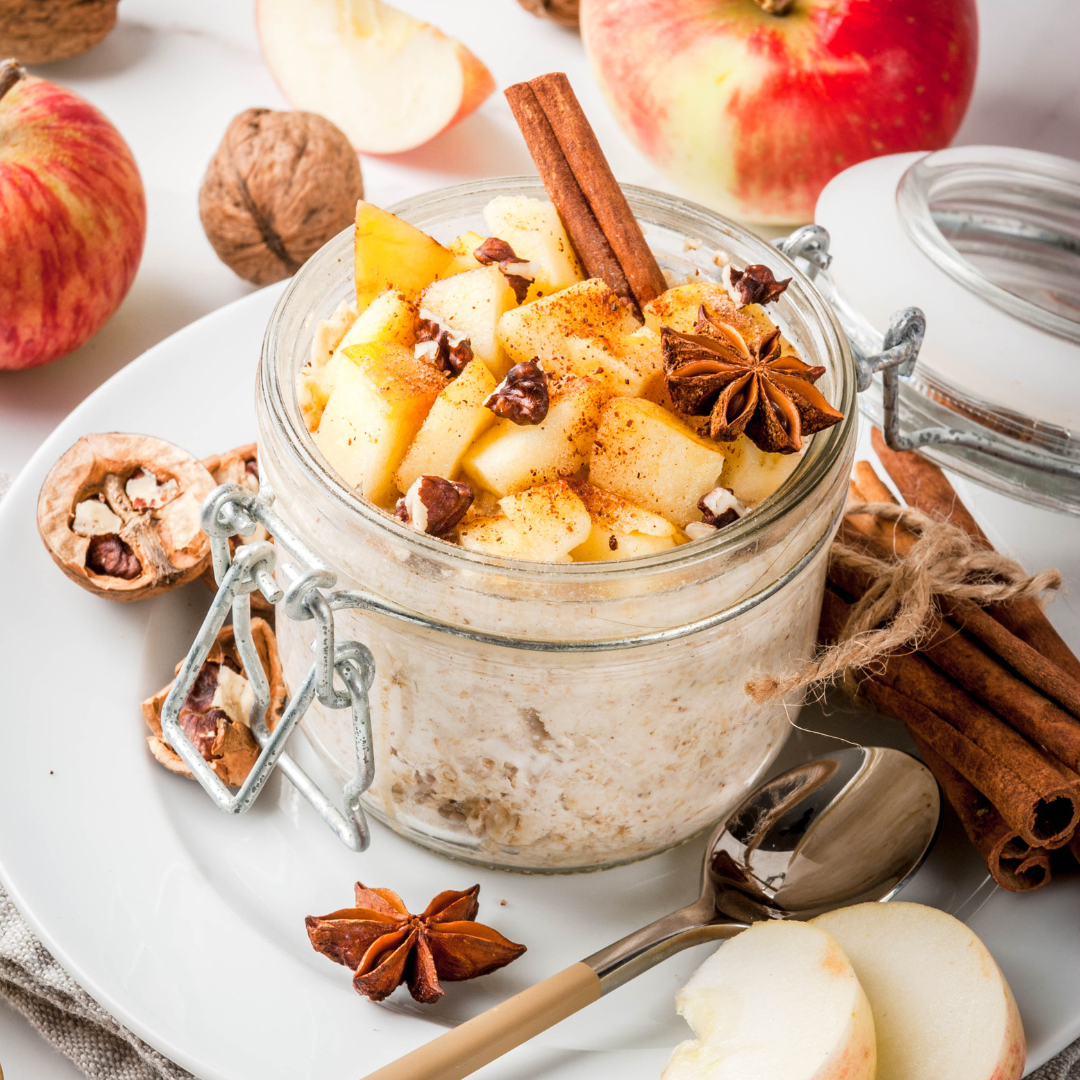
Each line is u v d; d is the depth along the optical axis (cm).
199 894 46
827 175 58
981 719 47
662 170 60
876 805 48
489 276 45
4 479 53
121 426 52
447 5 67
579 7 64
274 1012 45
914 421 52
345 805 44
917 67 56
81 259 54
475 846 46
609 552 44
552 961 46
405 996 45
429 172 62
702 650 44
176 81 64
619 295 47
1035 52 65
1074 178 54
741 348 45
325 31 61
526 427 44
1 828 46
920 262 51
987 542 51
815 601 46
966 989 45
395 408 44
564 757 44
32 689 48
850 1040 43
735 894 47
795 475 44
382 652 44
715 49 57
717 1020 44
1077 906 46
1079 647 50
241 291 59
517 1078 44
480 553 42
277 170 56
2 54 62
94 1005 46
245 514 43
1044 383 50
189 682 44
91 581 49
